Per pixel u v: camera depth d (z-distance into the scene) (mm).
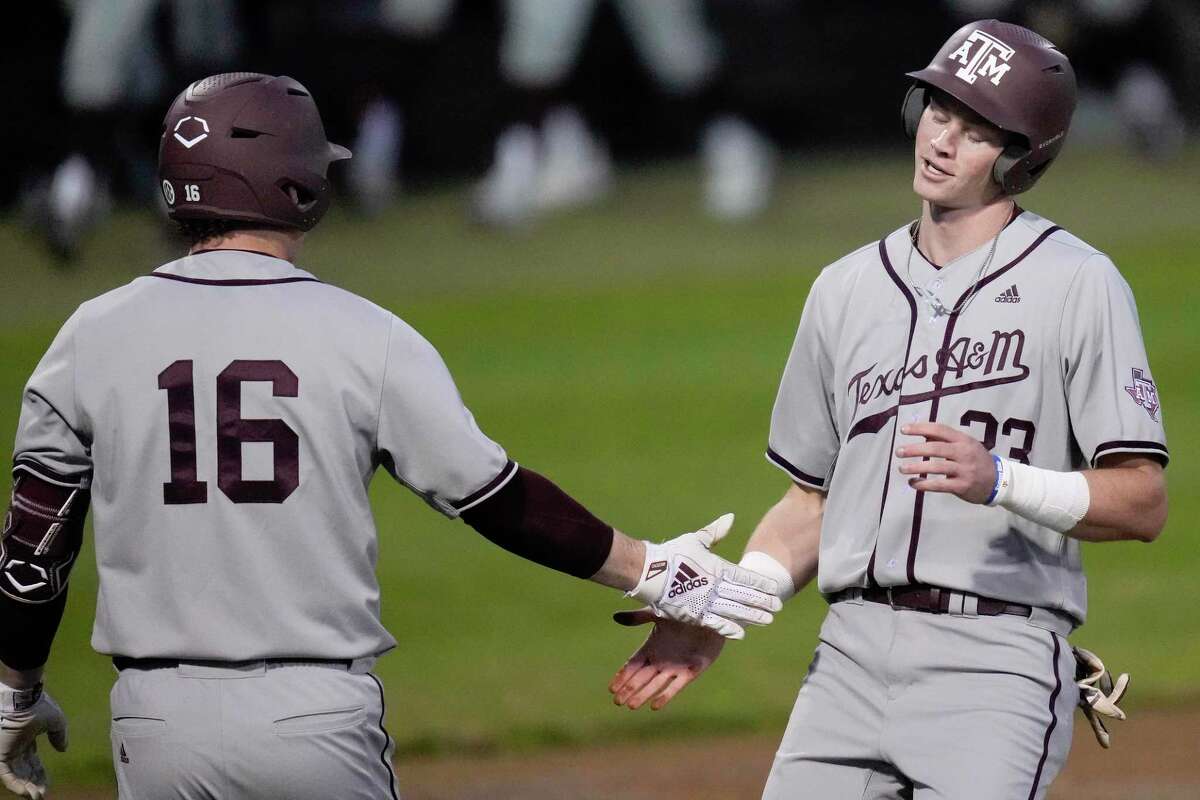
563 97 73875
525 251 66125
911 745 12008
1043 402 12148
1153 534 12039
